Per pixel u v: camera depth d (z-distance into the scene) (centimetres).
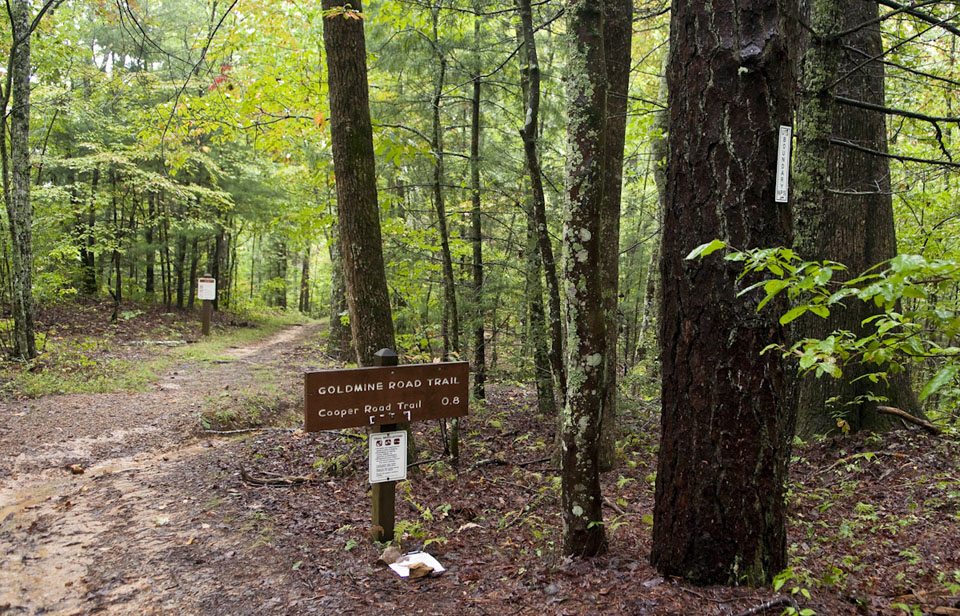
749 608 273
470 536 444
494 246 1075
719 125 281
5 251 1270
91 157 1397
